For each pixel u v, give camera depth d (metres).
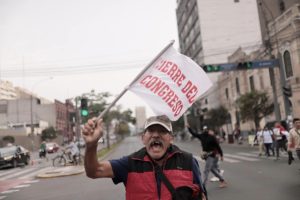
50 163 29.58
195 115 69.88
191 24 82.69
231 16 72.88
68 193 13.32
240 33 72.69
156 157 3.21
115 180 3.32
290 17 35.16
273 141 21.84
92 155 3.18
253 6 73.06
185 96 3.70
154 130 3.24
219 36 72.81
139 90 3.69
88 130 3.14
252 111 35.19
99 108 44.12
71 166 24.34
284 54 37.06
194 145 45.28
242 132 50.72
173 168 3.21
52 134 80.81
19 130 74.44
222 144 41.75
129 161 3.29
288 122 28.05
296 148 12.92
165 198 3.12
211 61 72.44
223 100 60.94
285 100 29.92
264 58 41.34
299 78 34.72
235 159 21.39
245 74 48.97
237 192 10.94
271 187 11.41
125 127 113.44
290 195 10.04
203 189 3.32
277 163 17.84
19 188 15.73
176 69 3.74
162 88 3.68
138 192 3.18
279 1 60.69
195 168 3.29
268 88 41.47
